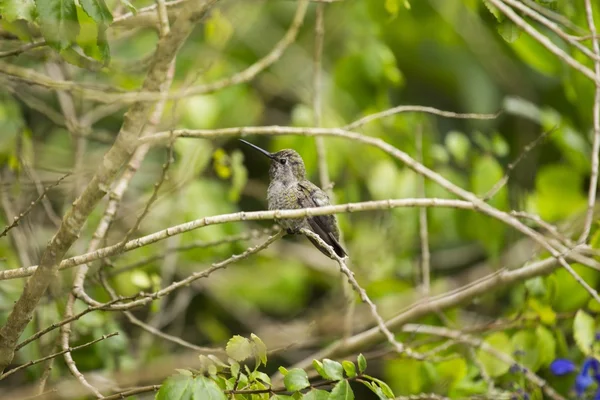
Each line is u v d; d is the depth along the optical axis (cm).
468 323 1320
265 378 707
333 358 1105
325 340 1294
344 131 917
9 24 937
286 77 1681
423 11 1731
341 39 1733
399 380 1224
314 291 1755
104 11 751
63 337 848
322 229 1010
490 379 1057
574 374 1121
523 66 1803
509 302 1401
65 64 1161
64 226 718
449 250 1606
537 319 1088
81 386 859
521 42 1347
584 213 1215
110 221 927
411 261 1539
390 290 1430
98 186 704
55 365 1051
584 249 977
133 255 1288
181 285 791
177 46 677
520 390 1023
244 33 1584
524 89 1806
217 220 758
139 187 1510
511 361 1072
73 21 746
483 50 1795
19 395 894
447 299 1102
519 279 1066
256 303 1561
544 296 1071
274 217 766
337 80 1505
